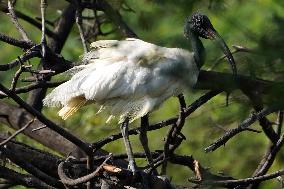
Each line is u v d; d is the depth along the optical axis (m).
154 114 15.26
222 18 4.80
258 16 7.21
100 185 8.81
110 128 13.97
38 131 12.06
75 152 11.66
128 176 8.15
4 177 8.66
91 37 13.20
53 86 10.48
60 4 13.59
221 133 10.67
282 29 4.42
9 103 13.55
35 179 8.67
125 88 10.74
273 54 4.43
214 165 12.87
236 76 5.58
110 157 8.11
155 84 10.55
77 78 10.62
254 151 12.95
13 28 16.92
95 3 11.69
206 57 5.63
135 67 10.73
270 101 4.82
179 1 4.88
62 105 11.30
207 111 10.35
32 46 9.87
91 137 13.95
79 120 14.10
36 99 12.62
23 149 9.43
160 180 9.13
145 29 5.44
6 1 11.31
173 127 9.28
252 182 9.23
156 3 4.95
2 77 15.01
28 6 14.64
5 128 13.84
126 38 11.23
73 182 7.69
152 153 11.17
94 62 10.90
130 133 11.16
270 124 10.67
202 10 5.22
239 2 6.11
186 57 9.53
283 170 9.29
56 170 9.41
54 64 10.40
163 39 5.37
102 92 10.73
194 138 12.09
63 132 7.61
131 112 10.97
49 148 12.20
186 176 12.78
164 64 10.30
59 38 13.12
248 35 4.58
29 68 7.85
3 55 17.50
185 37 5.34
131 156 10.45
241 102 5.78
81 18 11.43
